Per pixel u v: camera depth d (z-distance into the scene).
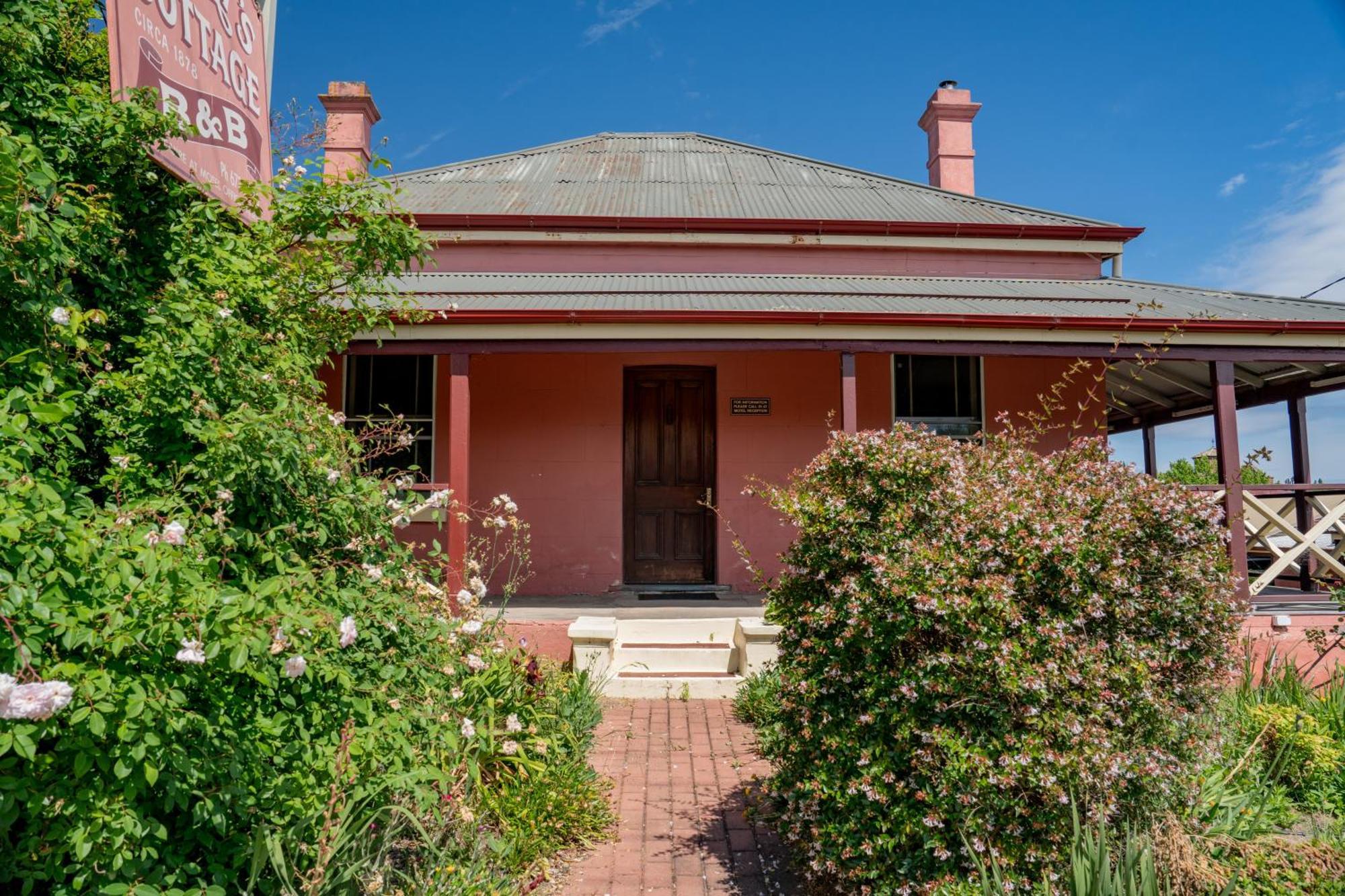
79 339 3.10
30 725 2.01
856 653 3.46
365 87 10.59
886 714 3.31
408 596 3.93
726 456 8.85
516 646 5.96
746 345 7.30
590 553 8.65
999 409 9.01
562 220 9.38
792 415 8.91
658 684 6.74
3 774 2.18
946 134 12.27
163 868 2.37
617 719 6.19
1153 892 2.89
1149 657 3.44
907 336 7.25
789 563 3.94
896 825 3.21
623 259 9.60
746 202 10.48
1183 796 3.50
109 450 3.21
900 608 3.24
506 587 5.80
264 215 5.54
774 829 4.04
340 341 5.13
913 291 8.66
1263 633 6.91
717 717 6.25
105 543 2.35
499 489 8.68
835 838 3.28
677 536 8.90
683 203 10.30
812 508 3.71
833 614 3.47
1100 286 9.36
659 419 8.98
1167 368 9.52
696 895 3.63
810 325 7.18
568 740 4.80
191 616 2.34
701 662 7.10
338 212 4.85
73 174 3.97
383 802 3.29
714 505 8.86
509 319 7.00
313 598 2.87
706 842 4.14
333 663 2.96
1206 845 3.43
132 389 3.26
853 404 7.25
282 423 3.38
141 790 2.27
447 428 8.69
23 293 2.91
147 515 2.82
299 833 2.76
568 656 7.22
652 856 4.00
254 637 2.34
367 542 3.67
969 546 3.36
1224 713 4.61
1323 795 4.35
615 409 8.80
